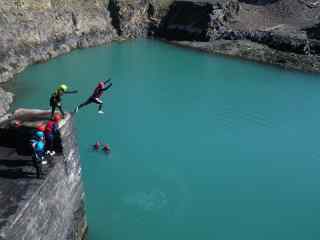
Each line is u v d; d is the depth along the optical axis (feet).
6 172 82.43
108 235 108.37
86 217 109.19
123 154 147.74
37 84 213.05
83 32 296.10
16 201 73.36
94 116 177.68
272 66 259.19
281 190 132.26
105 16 320.29
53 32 269.85
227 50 286.87
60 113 94.94
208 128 171.73
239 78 234.58
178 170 139.85
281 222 117.39
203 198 125.70
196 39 314.76
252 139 164.14
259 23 323.98
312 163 148.46
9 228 67.15
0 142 92.79
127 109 186.19
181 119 178.70
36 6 265.13
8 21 240.12
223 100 201.05
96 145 150.51
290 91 215.72
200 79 230.27
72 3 298.97
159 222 114.32
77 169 98.27
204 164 144.56
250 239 109.91
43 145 82.64
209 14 312.71
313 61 258.78
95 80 221.87
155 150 151.94
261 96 208.03
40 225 78.48
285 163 147.95
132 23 332.19
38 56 250.37
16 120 93.09
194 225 113.80
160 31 337.31
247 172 141.18
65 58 262.67
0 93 183.73
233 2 327.67
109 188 127.65
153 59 268.21
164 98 200.95
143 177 134.41
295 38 277.64
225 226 114.32
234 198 126.93
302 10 340.39
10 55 229.45
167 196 125.49
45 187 80.23
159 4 343.87
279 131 171.73
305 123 179.11
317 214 121.70
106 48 295.28
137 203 121.19
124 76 230.48
